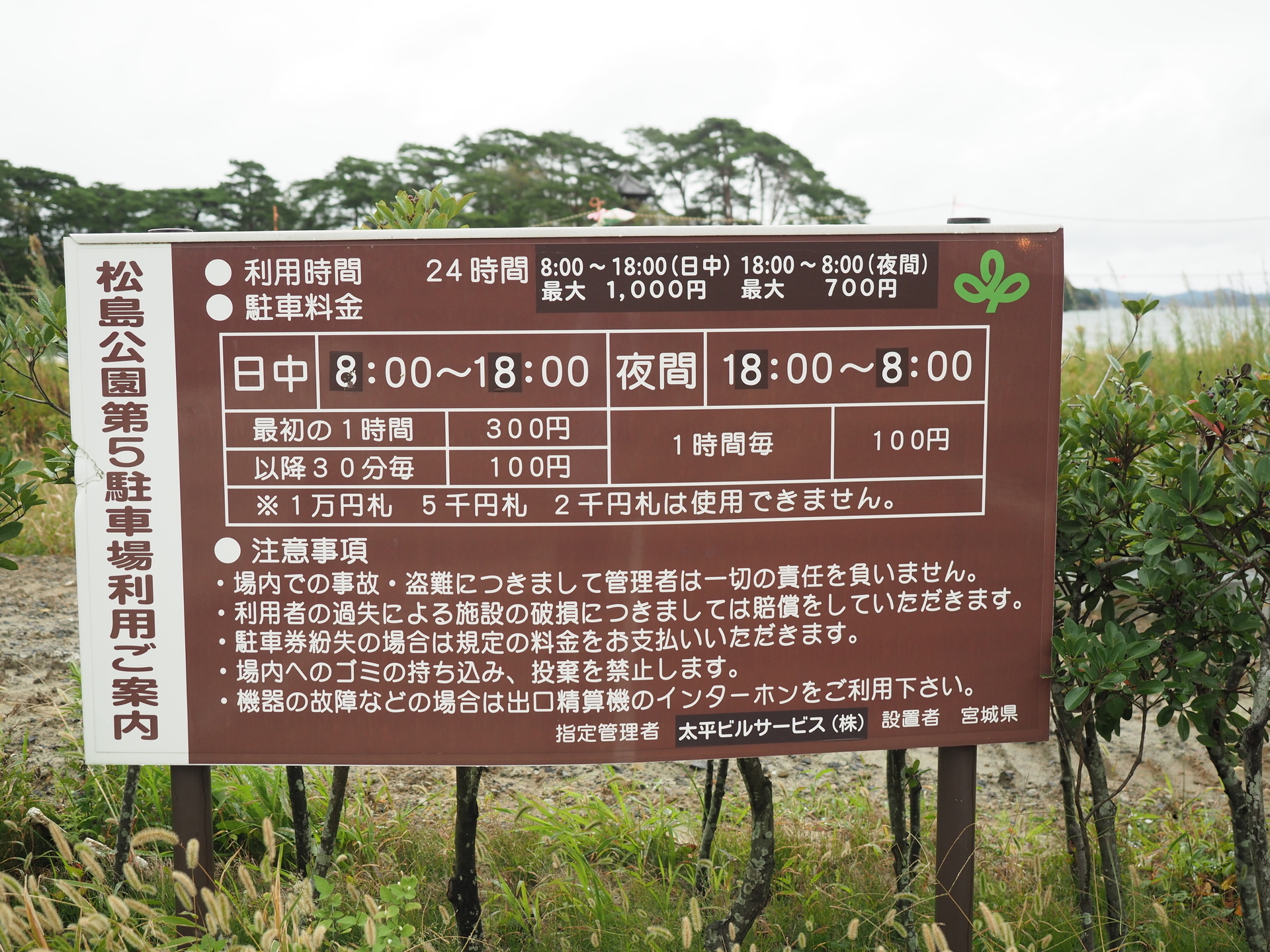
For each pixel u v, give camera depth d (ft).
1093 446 9.48
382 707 8.32
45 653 15.80
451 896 9.34
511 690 8.32
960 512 8.36
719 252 8.04
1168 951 9.59
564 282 8.01
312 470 8.13
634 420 8.13
